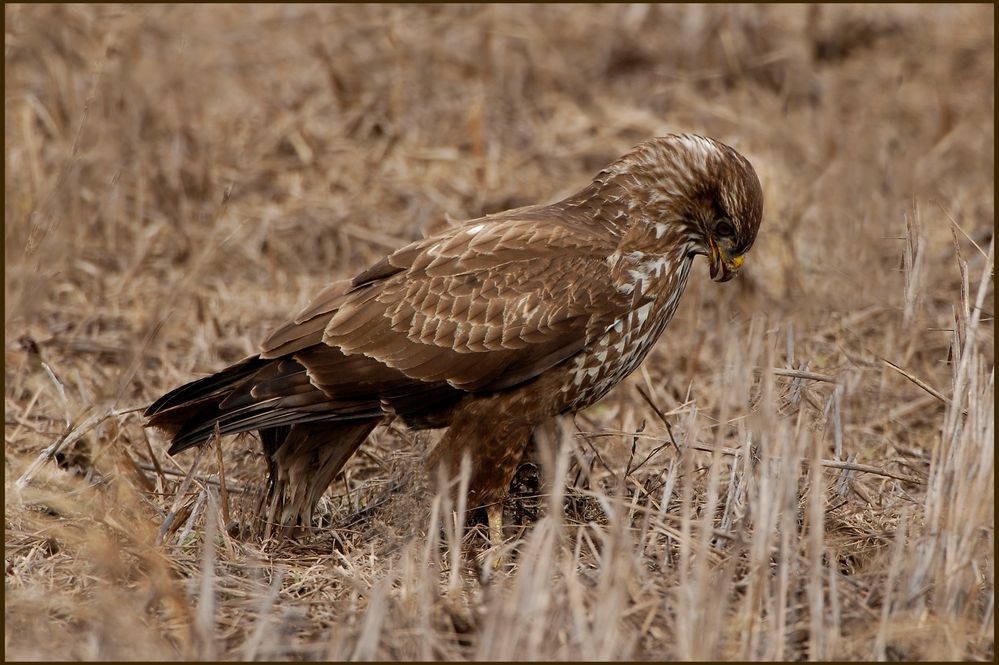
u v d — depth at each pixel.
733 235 12.09
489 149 20.86
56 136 18.91
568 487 11.73
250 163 19.75
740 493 10.63
